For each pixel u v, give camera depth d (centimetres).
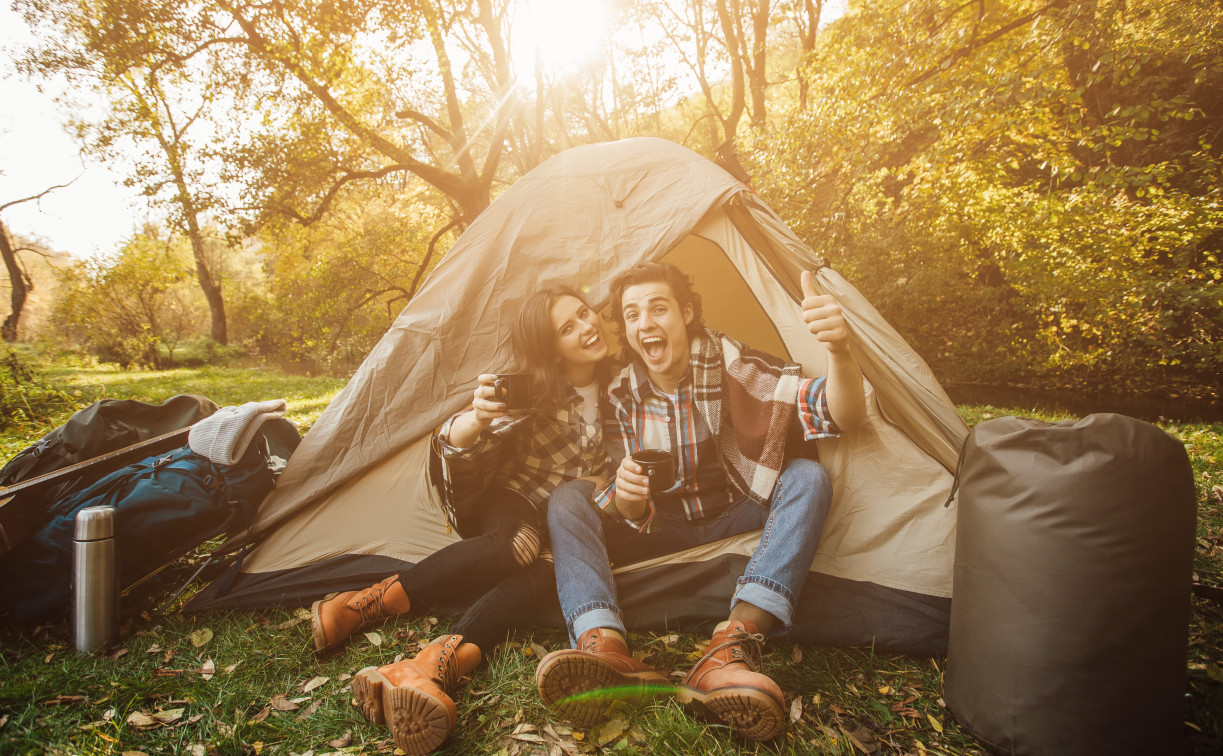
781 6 1445
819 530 195
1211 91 911
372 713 172
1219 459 438
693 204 247
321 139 1183
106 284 1969
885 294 1128
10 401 680
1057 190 988
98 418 261
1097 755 143
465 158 1323
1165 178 855
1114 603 142
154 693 190
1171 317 908
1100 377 1102
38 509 228
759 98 1565
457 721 175
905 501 220
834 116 916
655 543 223
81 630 211
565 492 212
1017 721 150
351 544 260
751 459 215
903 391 221
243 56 1117
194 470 239
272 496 256
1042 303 1060
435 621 232
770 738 158
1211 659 190
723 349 227
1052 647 146
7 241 2012
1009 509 154
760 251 258
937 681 189
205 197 1139
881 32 923
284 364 2209
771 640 212
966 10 1026
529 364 230
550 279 244
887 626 208
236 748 166
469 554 214
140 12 1020
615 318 238
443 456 217
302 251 1486
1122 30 787
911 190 1112
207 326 3259
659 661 206
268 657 211
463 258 264
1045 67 750
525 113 1492
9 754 160
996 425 165
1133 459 144
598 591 188
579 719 166
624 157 268
